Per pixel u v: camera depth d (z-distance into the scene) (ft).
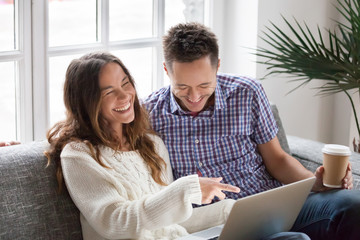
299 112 11.00
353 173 7.37
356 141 10.77
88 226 6.14
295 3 10.32
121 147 6.70
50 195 6.14
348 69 8.91
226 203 6.79
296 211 6.23
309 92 11.05
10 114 7.97
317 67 8.98
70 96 6.43
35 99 7.95
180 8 9.80
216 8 10.08
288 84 10.68
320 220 6.61
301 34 10.56
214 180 5.88
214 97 7.13
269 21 9.21
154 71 9.62
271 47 10.14
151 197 5.76
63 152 6.15
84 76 6.29
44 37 7.89
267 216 5.81
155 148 6.92
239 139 7.28
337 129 11.46
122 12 9.07
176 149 7.14
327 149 6.67
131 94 6.51
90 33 8.69
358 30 8.77
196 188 5.59
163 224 5.69
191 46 6.34
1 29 7.63
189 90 6.56
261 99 7.27
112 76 6.32
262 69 10.11
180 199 5.59
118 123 6.62
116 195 5.93
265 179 7.48
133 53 9.27
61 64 8.38
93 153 6.17
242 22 10.06
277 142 7.47
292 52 8.99
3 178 5.92
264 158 7.54
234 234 5.62
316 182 6.91
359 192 6.62
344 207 6.40
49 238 6.04
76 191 5.97
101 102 6.36
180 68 6.41
